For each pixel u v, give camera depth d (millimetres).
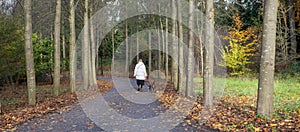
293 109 6527
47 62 17469
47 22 16109
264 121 5383
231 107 7125
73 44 12094
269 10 5566
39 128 5680
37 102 9586
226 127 5238
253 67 18719
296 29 16734
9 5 14688
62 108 8008
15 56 12164
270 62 5699
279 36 16000
